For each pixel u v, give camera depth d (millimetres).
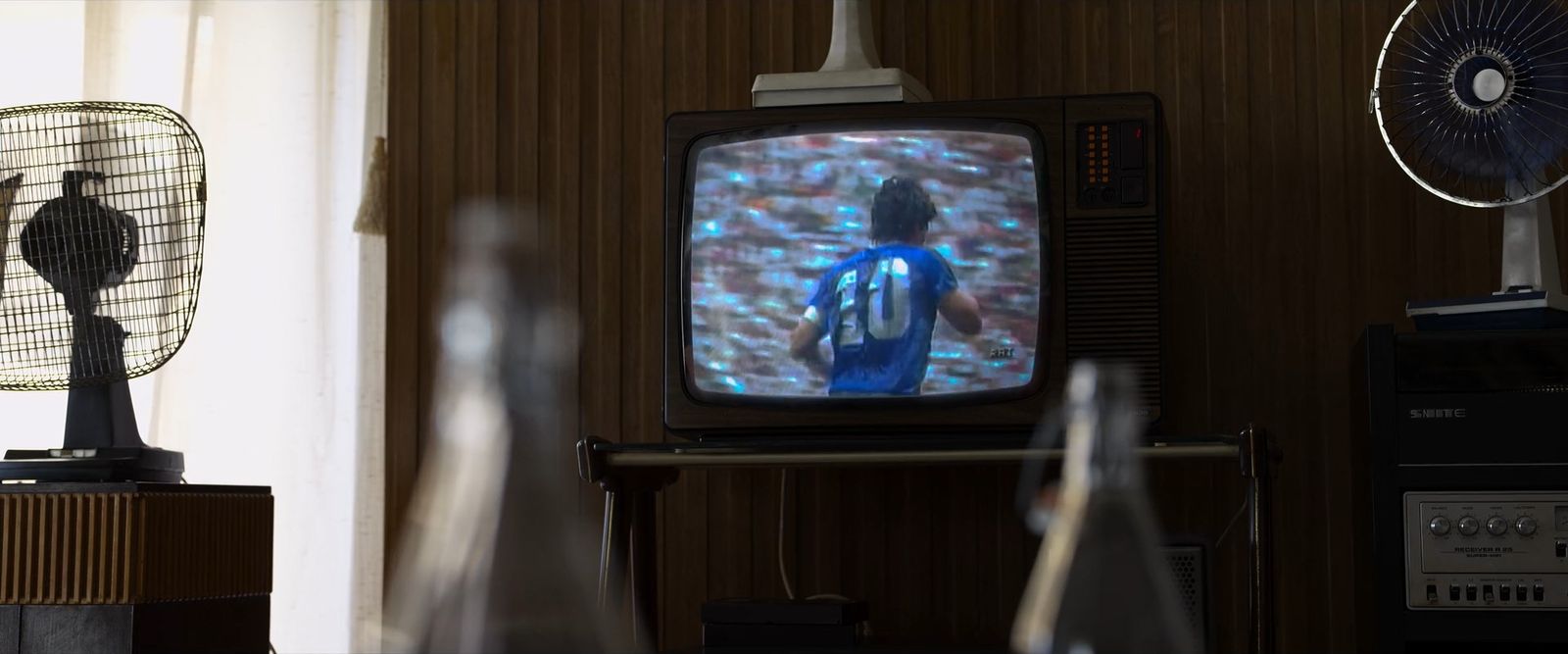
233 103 2691
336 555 2627
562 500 1073
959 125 2150
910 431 2174
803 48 2605
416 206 2664
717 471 2559
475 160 2658
